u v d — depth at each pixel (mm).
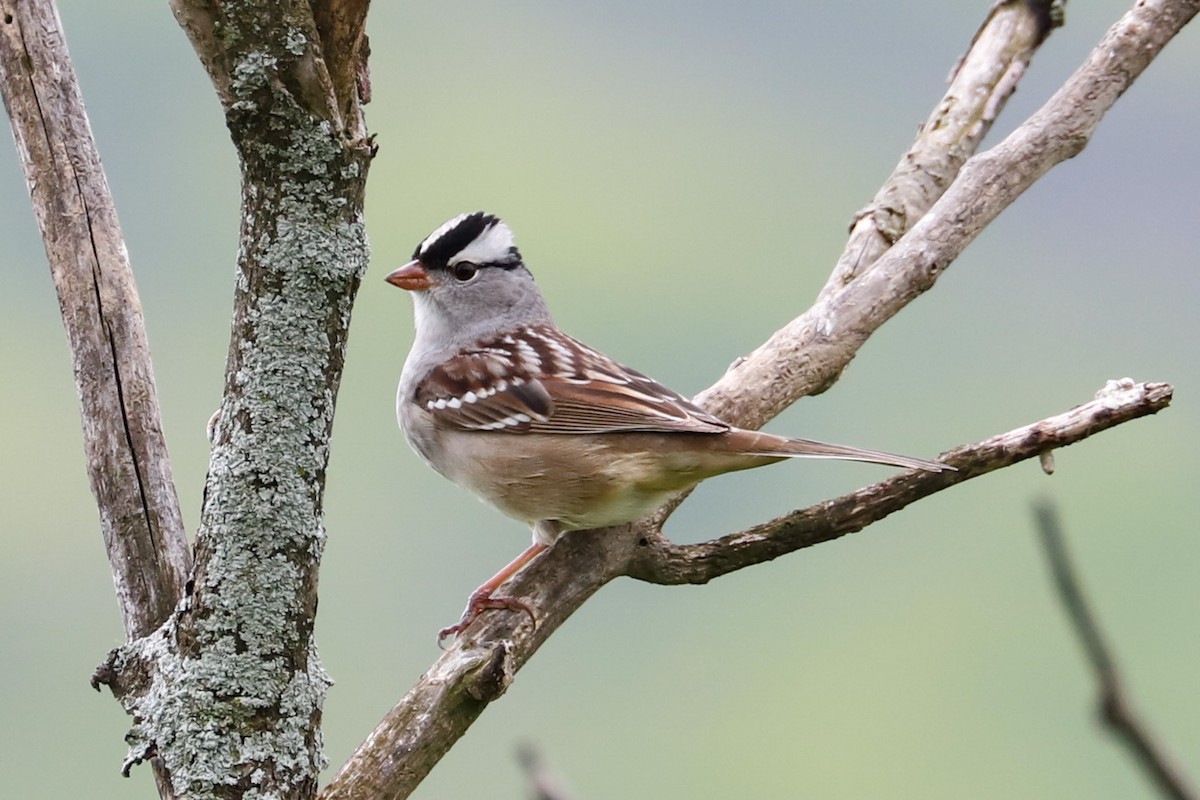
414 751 6422
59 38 7586
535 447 8688
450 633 8195
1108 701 3154
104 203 7535
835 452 7812
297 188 6055
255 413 6129
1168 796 3066
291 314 6113
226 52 5859
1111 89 9000
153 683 6309
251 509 6113
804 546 7730
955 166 9570
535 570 7770
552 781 4355
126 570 7137
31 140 7516
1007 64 9789
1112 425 7414
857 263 9242
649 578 7934
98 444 7270
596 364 9180
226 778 6043
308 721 6219
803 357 8711
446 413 9227
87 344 7359
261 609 6113
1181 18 9016
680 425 8086
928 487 7543
